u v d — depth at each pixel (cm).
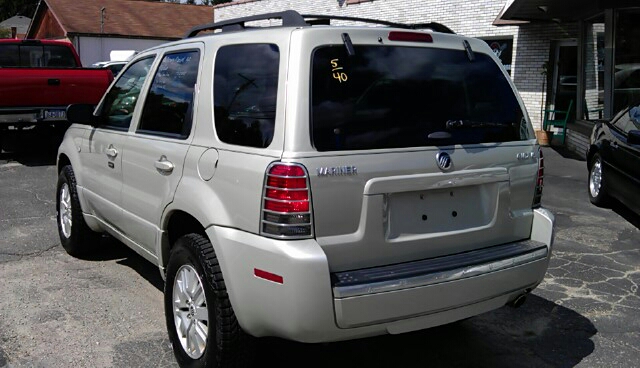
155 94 429
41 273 538
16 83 991
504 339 430
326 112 310
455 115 352
